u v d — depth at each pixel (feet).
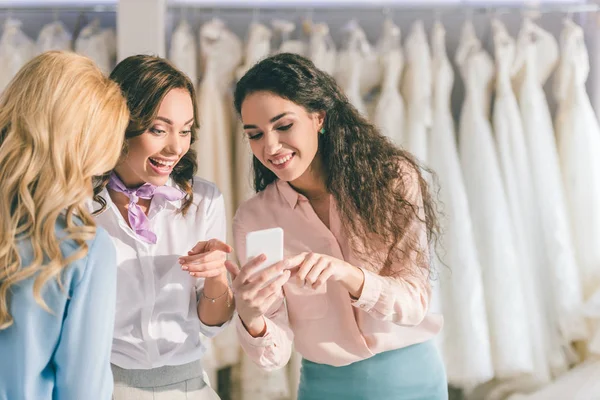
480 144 8.16
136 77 4.42
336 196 4.90
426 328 5.05
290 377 8.00
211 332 4.97
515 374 7.87
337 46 9.12
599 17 8.77
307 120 4.64
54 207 3.28
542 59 8.50
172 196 4.80
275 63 4.61
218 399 5.08
